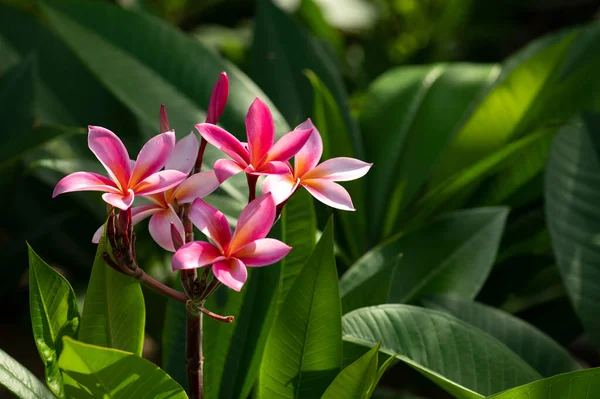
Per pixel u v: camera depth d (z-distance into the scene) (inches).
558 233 67.2
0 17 93.7
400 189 82.8
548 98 80.7
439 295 65.0
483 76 89.8
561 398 55.4
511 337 64.1
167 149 52.5
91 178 51.8
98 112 92.1
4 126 80.5
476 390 58.9
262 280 62.2
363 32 158.6
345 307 62.1
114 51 74.3
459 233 67.2
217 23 165.5
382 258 66.9
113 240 52.5
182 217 53.2
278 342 57.2
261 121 52.5
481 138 81.9
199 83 74.7
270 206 52.1
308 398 57.5
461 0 154.5
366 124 89.6
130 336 56.8
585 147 70.4
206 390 60.6
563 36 88.7
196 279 53.3
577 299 65.3
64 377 53.8
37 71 91.7
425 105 88.0
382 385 85.7
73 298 55.3
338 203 52.9
